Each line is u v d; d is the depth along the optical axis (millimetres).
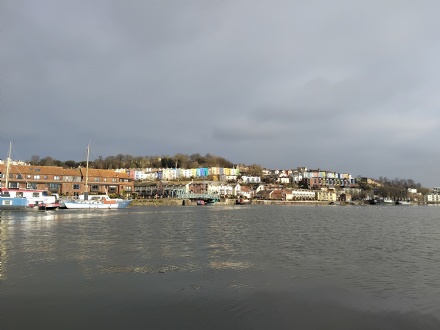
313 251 30391
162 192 199750
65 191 139500
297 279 20375
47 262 24016
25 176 132750
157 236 39656
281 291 17859
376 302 16359
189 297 16672
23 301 15844
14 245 31391
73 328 13078
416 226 60719
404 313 14984
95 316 14219
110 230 45125
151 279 19922
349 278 20797
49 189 137125
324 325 13625
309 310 15148
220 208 140125
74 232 42188
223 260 25797
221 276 20828
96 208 106312
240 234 43156
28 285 18281
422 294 17688
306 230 49594
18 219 61531
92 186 148125
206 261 25344
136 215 79438
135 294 17031
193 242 35188
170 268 22859
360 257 27828
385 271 22781
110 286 18328
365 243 36281
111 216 73500
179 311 14844
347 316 14562
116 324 13453
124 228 48094
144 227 50094
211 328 13141
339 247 33000
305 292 17734
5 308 14977
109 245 32156
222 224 58156
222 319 14031
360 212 127625
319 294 17438
